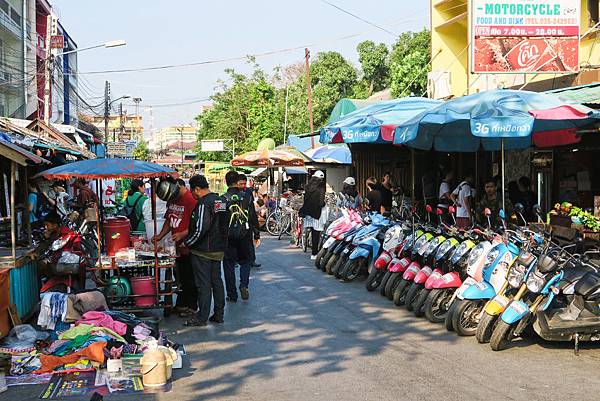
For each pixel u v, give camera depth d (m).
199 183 8.72
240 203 10.36
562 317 7.38
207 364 6.91
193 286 9.38
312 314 9.34
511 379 6.29
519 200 13.79
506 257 7.62
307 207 15.29
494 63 13.99
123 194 27.94
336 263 12.66
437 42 20.73
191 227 8.63
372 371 6.57
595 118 9.68
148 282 8.94
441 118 9.60
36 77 26.81
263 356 7.20
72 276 8.67
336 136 14.18
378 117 13.63
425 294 8.92
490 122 9.08
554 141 12.80
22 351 6.97
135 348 6.91
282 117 43.00
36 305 9.21
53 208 14.28
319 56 40.97
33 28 27.52
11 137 13.34
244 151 47.62
